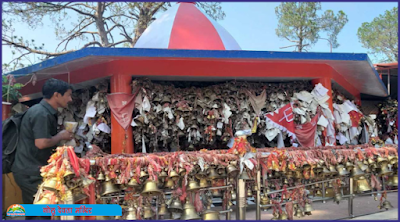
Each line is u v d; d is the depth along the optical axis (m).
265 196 3.92
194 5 9.23
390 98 12.62
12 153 3.77
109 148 7.13
